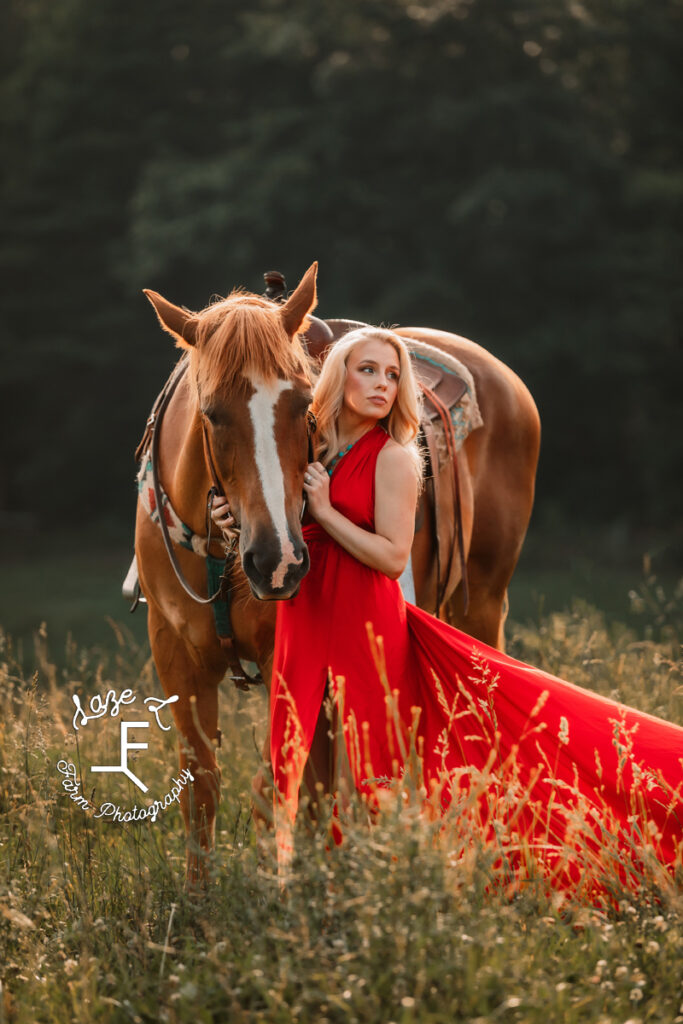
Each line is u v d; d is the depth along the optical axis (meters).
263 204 32.34
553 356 32.72
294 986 3.29
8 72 43.41
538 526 34.31
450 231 32.91
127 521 39.06
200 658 4.98
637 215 33.66
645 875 4.03
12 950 3.93
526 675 4.45
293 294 4.34
